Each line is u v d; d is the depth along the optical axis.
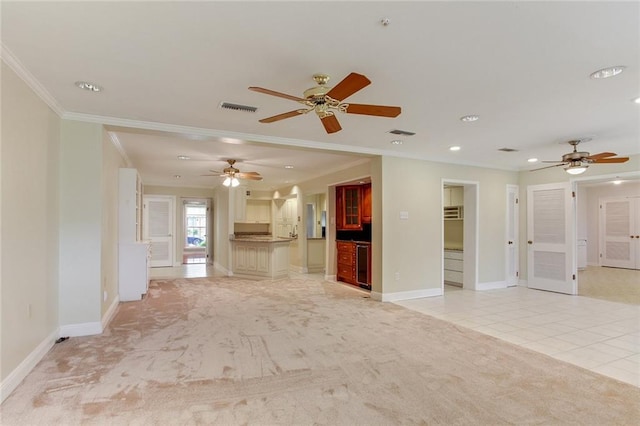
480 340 3.57
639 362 3.04
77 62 2.47
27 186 2.72
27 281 2.71
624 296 5.90
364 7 1.82
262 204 10.97
